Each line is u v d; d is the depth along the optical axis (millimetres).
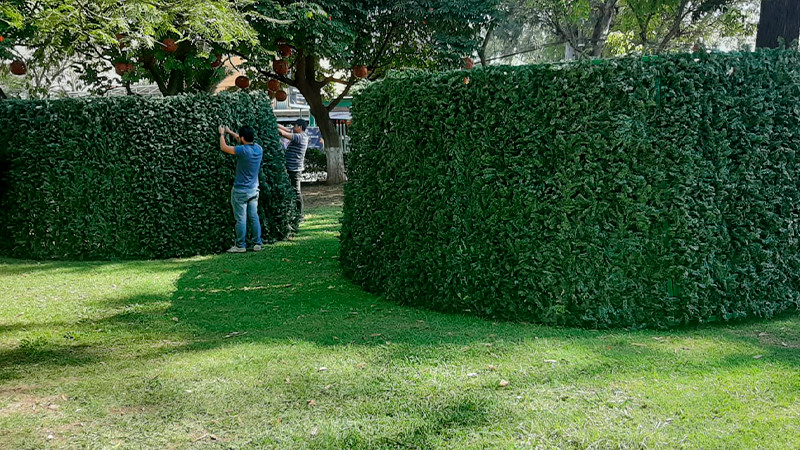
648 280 4852
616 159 4754
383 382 3801
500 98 5004
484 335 4699
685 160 4707
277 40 12352
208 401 3592
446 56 14859
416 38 15836
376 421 3262
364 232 6512
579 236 4875
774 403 3336
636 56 4695
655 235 4805
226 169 9180
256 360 4270
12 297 6496
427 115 5426
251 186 8984
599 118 4742
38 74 17484
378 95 6125
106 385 3879
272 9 11297
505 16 18344
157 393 3727
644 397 3451
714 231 4852
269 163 9836
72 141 8719
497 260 5164
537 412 3303
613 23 21859
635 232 4816
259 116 9734
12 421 3363
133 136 8727
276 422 3293
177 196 8898
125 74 11484
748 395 3445
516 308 5121
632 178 4738
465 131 5172
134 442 3113
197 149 8969
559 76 4812
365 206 6492
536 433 3078
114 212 8797
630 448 2910
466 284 5293
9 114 8930
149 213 8797
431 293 5594
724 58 4805
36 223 8891
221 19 5945
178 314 5695
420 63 16516
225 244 9242
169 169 8844
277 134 10078
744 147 4883
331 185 19781
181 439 3133
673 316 4852
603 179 4797
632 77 4688
